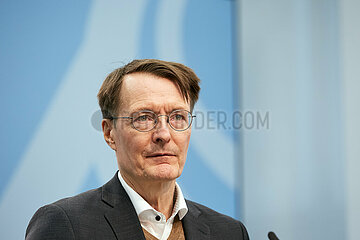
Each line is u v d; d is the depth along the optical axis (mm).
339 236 6168
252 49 5902
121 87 2566
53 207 2404
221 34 5762
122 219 2471
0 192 4566
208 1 5730
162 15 5453
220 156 5570
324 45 6348
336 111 6324
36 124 4746
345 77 6406
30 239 2244
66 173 4824
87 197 2578
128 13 5277
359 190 6324
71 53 4949
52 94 4836
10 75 4664
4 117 4613
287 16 6188
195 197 5391
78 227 2330
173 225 2695
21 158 4668
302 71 6184
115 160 5070
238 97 5742
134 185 2602
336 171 6246
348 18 6520
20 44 4730
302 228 5961
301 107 6113
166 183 2588
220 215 3021
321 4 6398
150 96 2486
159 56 5387
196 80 2740
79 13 5039
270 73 5977
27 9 4793
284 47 6113
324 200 6121
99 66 5055
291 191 5941
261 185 5789
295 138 6039
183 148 2547
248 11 5938
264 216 5754
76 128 4906
